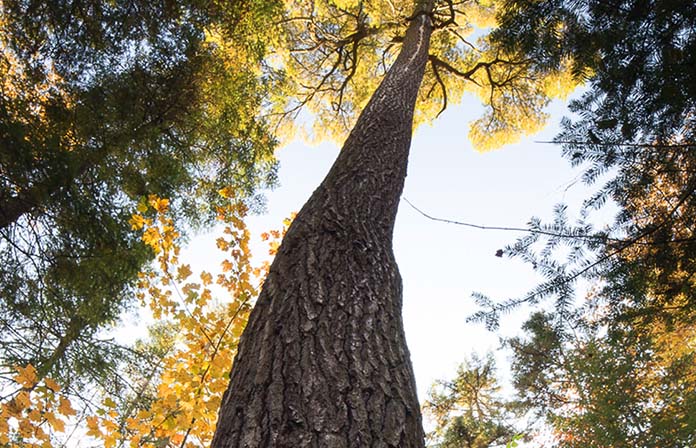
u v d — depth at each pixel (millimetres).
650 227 2771
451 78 10211
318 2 8617
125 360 4707
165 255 3268
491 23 9234
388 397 1335
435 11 9055
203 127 5891
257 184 6738
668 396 6840
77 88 4551
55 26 4375
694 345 6746
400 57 5809
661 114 2668
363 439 1165
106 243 4434
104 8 4453
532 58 3227
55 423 2514
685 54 2463
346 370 1368
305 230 2113
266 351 1463
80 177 4527
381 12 8750
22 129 3512
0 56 4145
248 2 5203
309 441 1127
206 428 2824
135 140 5105
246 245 3385
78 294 4484
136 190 5395
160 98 5406
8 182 3785
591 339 7203
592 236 2768
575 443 7359
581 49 2850
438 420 11789
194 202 6234
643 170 2820
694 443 6105
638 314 2982
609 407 6754
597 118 2801
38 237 4180
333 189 2518
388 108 3904
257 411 1248
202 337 3117
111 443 2715
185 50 5148
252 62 5973
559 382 8250
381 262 2021
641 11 2506
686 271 2826
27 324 4375
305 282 1742
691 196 2744
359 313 1633
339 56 9695
